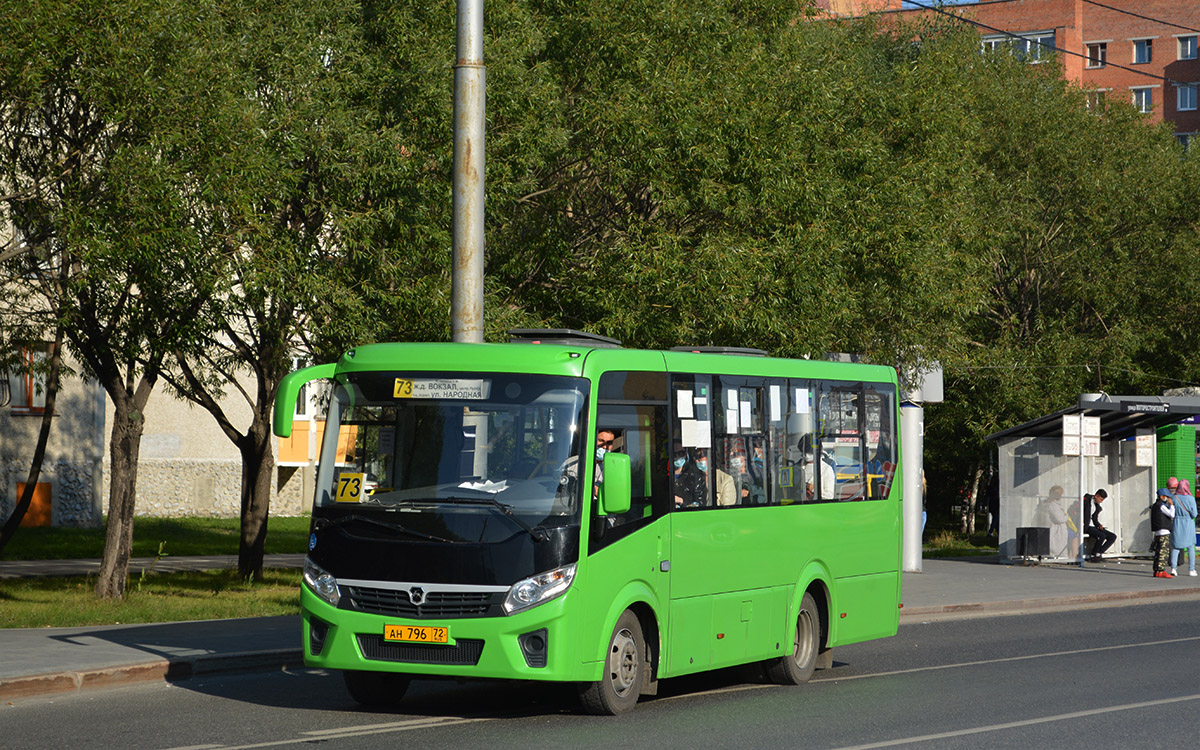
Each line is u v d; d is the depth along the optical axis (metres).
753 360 13.55
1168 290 41.16
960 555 35.34
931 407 40.16
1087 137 40.28
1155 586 26.22
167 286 17.73
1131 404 29.75
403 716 11.28
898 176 25.69
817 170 22.83
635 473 11.67
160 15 16.14
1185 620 21.17
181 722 10.77
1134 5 82.31
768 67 22.61
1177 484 28.44
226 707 11.63
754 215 21.81
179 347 18.83
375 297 18.95
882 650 17.08
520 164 19.36
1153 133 43.69
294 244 18.42
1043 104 40.06
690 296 20.05
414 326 19.19
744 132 21.11
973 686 13.62
